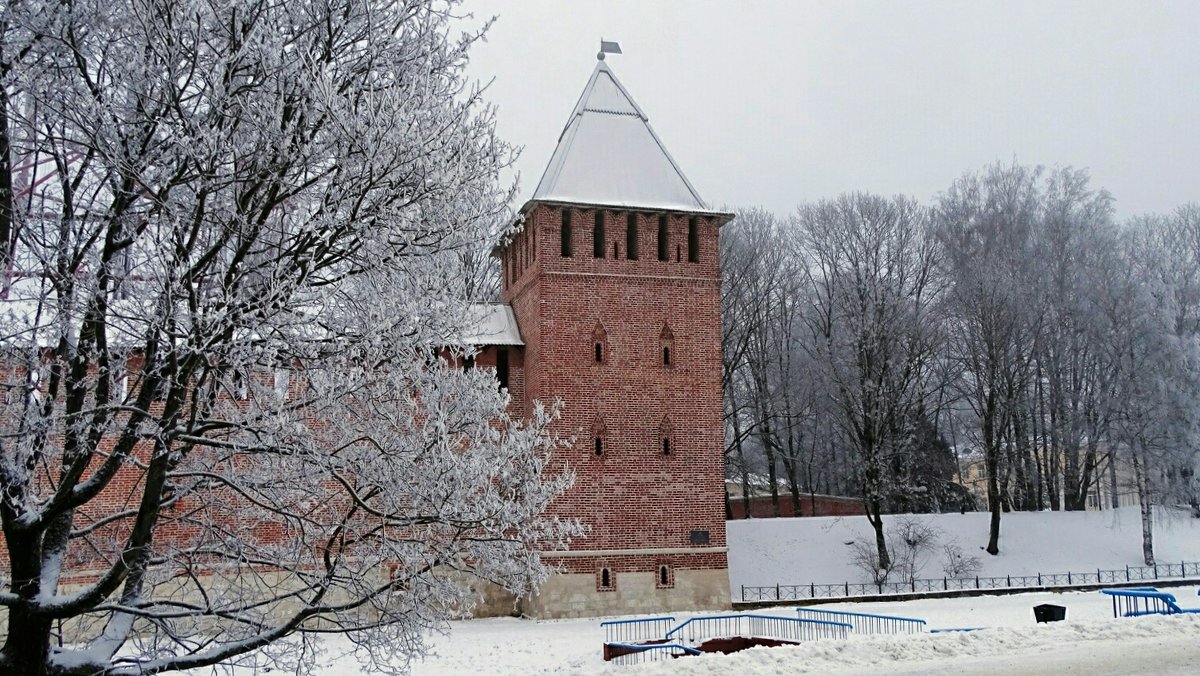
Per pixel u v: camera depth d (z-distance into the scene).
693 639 26.17
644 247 36.53
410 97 11.20
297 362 11.65
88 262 10.54
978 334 48.50
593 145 37.66
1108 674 16.72
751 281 59.53
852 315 50.94
